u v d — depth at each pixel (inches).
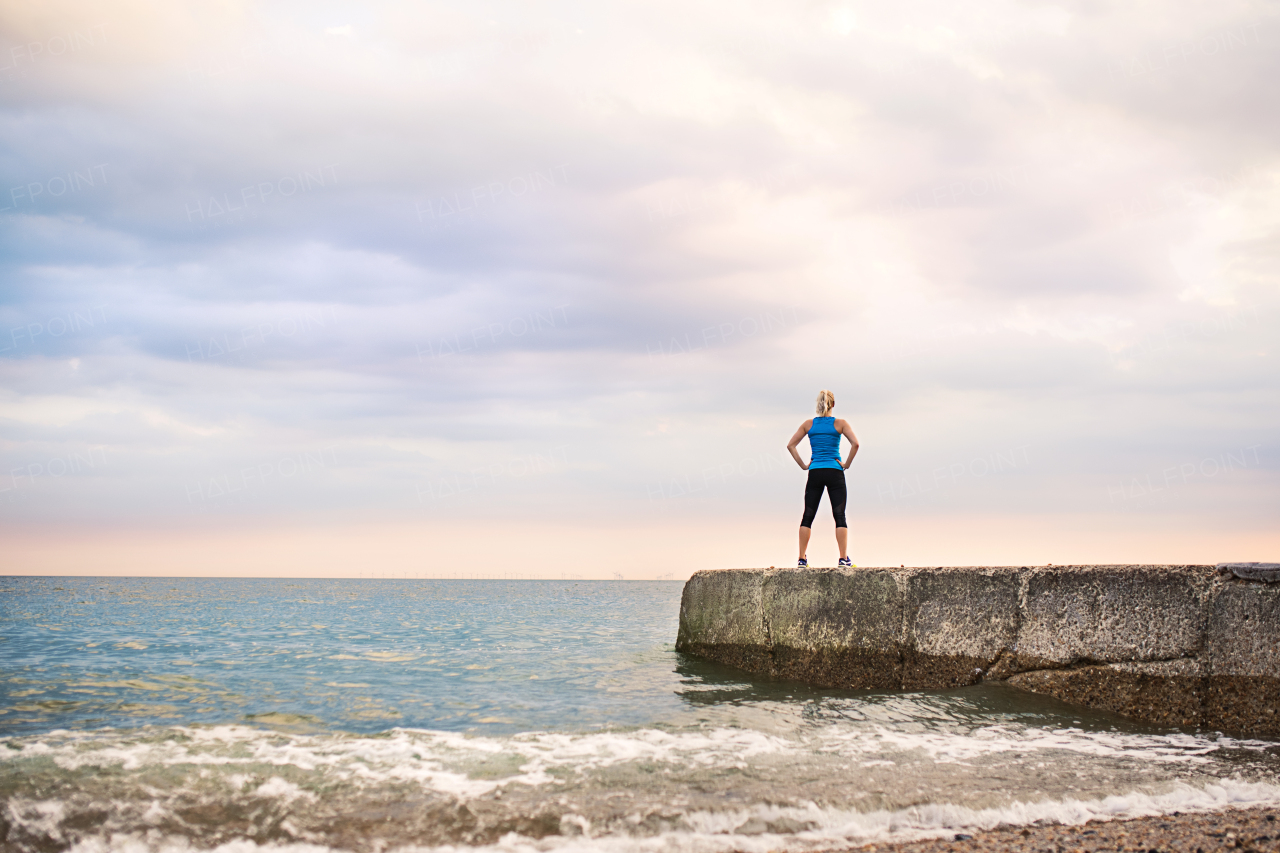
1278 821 173.5
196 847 147.8
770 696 299.6
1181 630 252.7
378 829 157.2
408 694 305.4
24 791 169.2
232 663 398.3
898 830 167.2
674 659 399.5
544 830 159.0
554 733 233.6
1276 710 232.4
